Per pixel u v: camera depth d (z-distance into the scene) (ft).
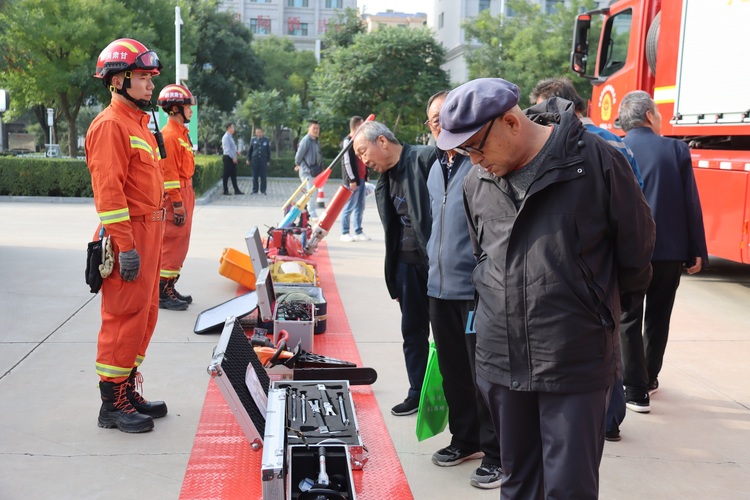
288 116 132.05
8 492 11.37
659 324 16.10
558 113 8.52
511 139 8.01
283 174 114.11
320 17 303.27
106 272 13.21
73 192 56.49
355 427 12.94
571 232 8.09
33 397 15.35
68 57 89.35
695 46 26.30
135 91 13.57
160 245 14.29
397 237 14.55
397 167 13.85
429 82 103.91
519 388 8.43
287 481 9.96
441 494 11.75
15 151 140.56
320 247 35.65
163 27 99.04
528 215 8.27
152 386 16.14
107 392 13.79
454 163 11.91
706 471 12.91
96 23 88.07
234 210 52.31
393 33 105.19
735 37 24.23
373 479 12.16
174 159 21.57
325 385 14.71
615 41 32.55
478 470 12.11
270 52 183.83
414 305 14.62
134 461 12.54
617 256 8.46
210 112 145.59
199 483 11.80
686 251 15.52
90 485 11.68
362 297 25.41
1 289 24.91
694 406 16.01
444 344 12.41
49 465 12.33
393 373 17.42
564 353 8.14
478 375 9.01
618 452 13.60
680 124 27.22
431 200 12.41
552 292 8.12
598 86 33.81
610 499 11.80
